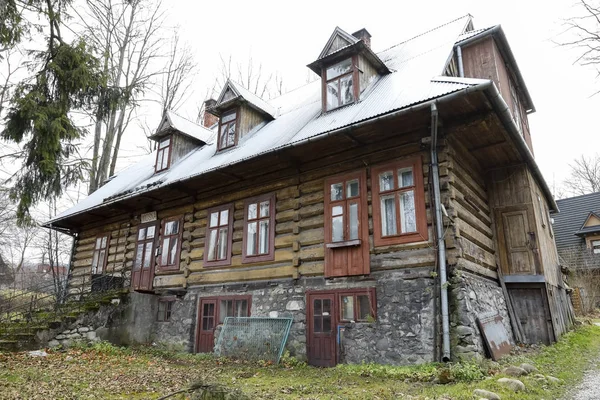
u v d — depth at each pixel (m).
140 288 13.27
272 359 8.92
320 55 11.20
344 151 9.55
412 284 7.79
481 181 10.31
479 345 7.20
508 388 5.41
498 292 9.46
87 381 6.94
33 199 10.74
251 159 9.74
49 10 10.30
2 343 10.24
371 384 6.22
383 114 7.79
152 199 13.49
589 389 5.63
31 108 9.79
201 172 10.85
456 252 7.54
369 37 13.32
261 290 10.17
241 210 11.37
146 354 10.73
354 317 8.38
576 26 8.88
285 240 10.08
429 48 11.51
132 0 20.38
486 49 10.91
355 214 9.01
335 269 8.88
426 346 7.29
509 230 10.15
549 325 9.48
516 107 12.90
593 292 20.14
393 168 8.70
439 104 7.32
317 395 5.61
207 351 10.76
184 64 26.08
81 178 11.42
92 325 11.50
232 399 4.90
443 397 5.03
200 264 11.80
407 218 8.28
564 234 26.52
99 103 12.00
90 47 11.01
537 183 11.98
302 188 10.18
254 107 13.03
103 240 15.84
